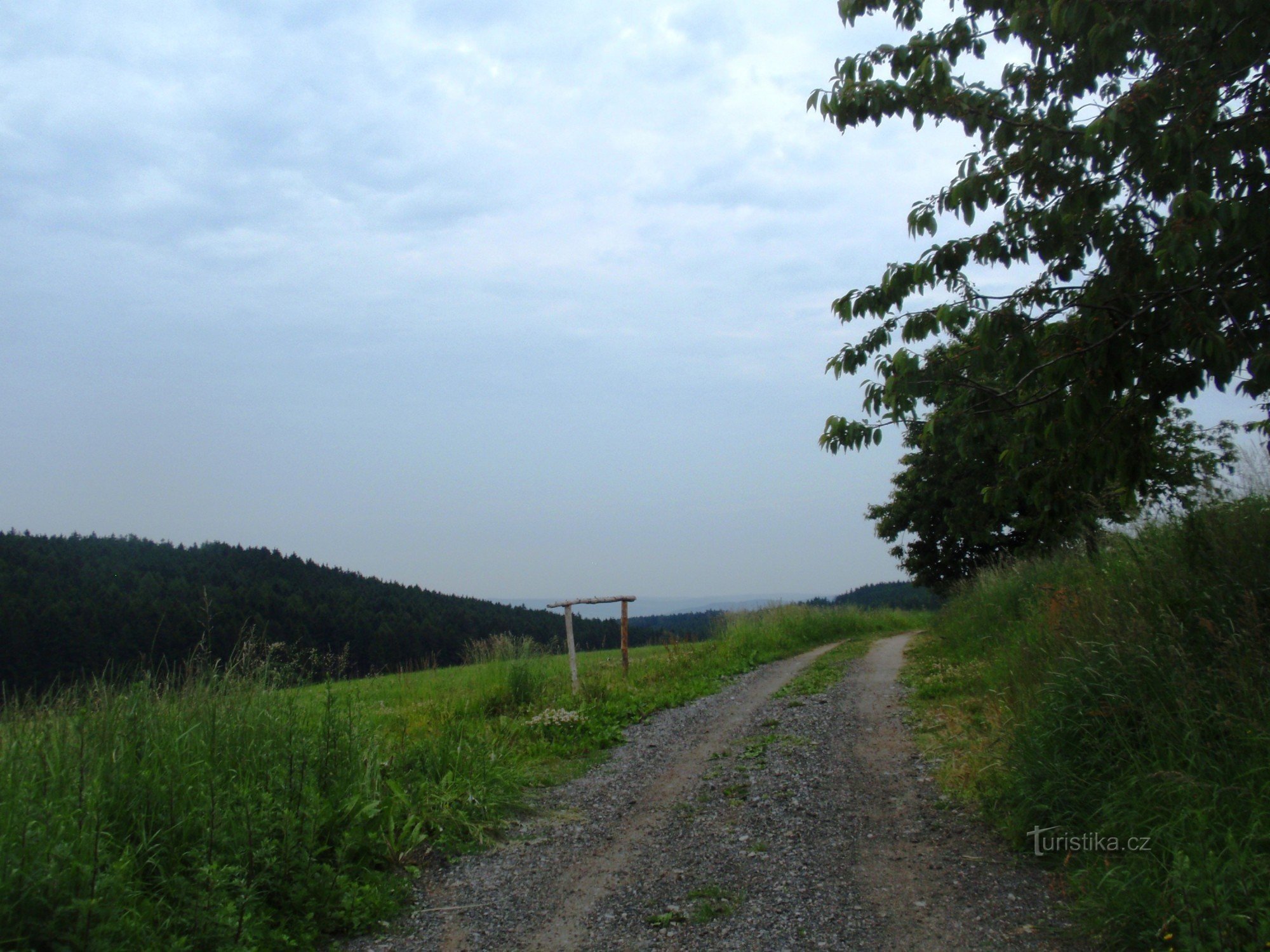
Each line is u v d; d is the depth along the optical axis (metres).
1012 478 6.51
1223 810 3.93
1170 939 3.28
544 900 4.70
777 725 9.49
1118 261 5.27
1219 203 4.43
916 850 4.98
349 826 5.21
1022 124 5.58
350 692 7.04
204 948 3.75
